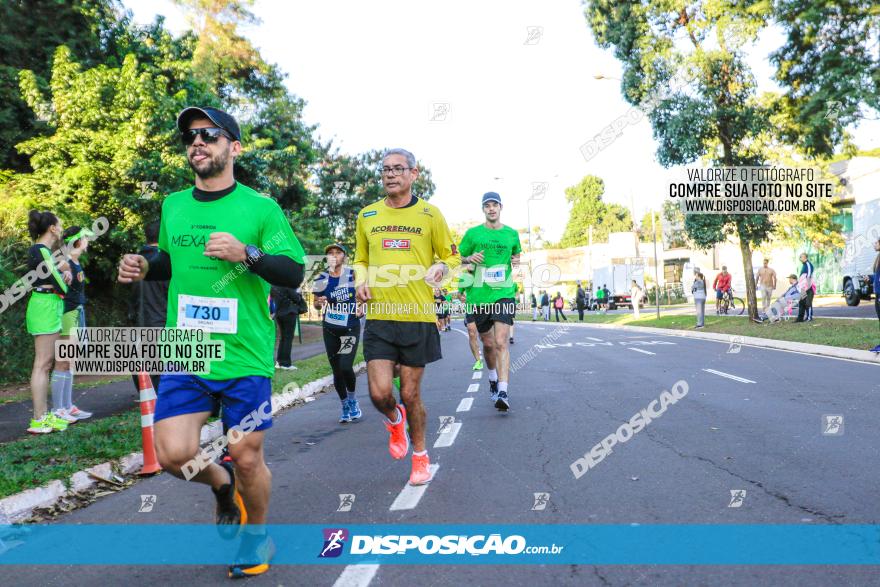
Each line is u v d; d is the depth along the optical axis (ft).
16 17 49.24
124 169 42.98
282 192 70.74
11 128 47.96
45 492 14.44
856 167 75.51
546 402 25.04
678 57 58.65
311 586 9.61
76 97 44.39
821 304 87.66
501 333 23.35
